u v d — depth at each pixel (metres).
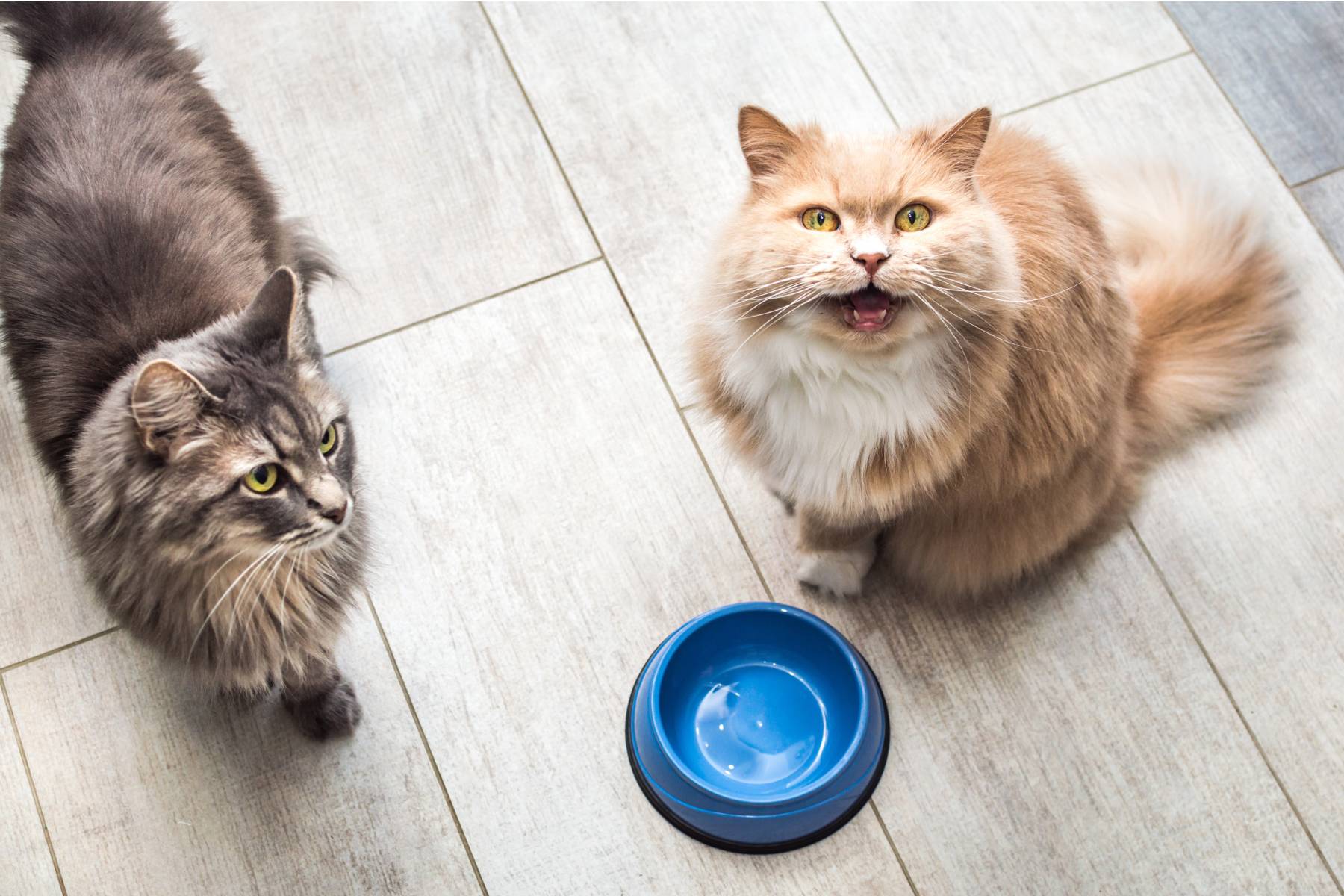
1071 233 1.42
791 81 2.14
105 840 1.58
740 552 1.80
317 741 1.65
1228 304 1.79
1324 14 2.21
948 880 1.60
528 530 1.80
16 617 1.69
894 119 2.11
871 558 1.77
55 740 1.63
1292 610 1.76
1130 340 1.54
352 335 1.91
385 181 2.04
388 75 2.12
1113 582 1.79
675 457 1.85
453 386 1.89
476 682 1.70
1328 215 2.04
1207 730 1.69
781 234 1.25
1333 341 1.94
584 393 1.89
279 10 2.16
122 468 1.11
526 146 2.07
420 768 1.65
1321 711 1.70
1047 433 1.45
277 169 2.03
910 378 1.33
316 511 1.20
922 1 2.21
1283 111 2.13
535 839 1.61
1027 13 2.21
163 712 1.65
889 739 1.68
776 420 1.43
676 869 1.60
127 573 1.23
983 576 1.69
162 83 1.51
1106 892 1.60
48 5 1.50
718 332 1.39
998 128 1.54
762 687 1.71
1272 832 1.63
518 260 1.98
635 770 1.64
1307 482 1.85
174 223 1.38
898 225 1.26
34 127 1.42
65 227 1.34
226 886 1.57
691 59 2.15
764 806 1.51
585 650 1.73
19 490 1.76
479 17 2.17
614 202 2.03
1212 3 2.19
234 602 1.29
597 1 2.19
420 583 1.75
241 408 1.13
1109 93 2.14
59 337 1.30
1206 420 1.88
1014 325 1.36
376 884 1.58
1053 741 1.68
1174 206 1.83
